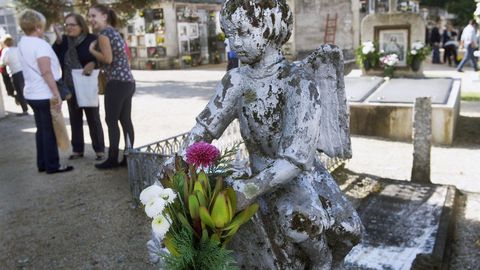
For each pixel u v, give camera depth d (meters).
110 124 5.39
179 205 1.61
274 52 1.74
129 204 4.49
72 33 5.52
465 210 4.18
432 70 14.86
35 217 4.35
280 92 1.74
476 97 9.86
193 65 20.88
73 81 5.71
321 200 1.80
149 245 1.89
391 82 8.45
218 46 22.28
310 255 1.77
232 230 1.58
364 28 9.05
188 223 1.56
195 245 1.59
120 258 3.50
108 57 4.99
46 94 5.38
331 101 1.86
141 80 15.51
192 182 1.61
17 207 4.63
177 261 1.56
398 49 8.91
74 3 13.48
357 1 15.72
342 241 1.88
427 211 3.89
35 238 3.91
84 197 4.76
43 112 5.46
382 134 6.91
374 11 20.53
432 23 27.61
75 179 5.33
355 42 15.84
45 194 4.94
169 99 10.99
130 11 13.02
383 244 3.30
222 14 1.71
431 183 4.64
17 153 6.87
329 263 1.83
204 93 11.86
